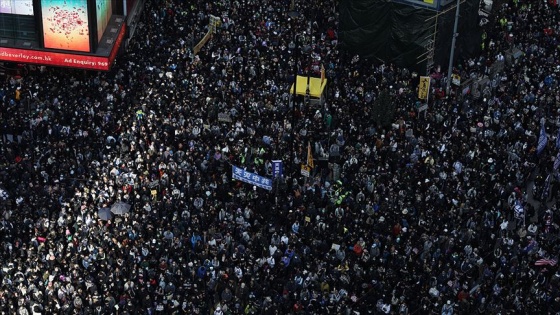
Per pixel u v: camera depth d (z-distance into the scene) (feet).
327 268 346.95
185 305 333.21
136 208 366.63
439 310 336.49
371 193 381.81
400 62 475.31
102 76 451.53
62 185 378.94
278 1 507.71
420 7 461.78
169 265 343.67
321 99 439.22
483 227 369.91
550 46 496.23
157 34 480.23
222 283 342.03
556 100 449.06
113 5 477.36
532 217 393.09
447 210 375.45
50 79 446.19
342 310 334.44
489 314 337.11
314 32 490.49
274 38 477.36
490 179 394.11
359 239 357.00
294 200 377.30
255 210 373.20
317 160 403.54
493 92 457.27
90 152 394.93
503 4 512.63
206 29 484.74
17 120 413.59
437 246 358.43
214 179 384.47
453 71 479.00
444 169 396.37
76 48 447.42
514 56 487.20
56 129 408.26
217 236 356.59
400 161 400.06
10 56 449.89
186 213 364.17
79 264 343.05
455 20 446.60
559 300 339.77
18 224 358.64
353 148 405.39
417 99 446.60
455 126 425.28
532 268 355.77
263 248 355.77
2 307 329.52
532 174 417.69
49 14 440.86
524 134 422.82
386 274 346.33
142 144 397.80
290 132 397.39
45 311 329.11
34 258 342.64
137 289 335.26
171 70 450.30
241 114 422.82
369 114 428.15
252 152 399.65
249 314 333.21
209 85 440.04
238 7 502.38
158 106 423.23
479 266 355.15
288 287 339.98
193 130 409.08
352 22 480.23
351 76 459.32
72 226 356.59
